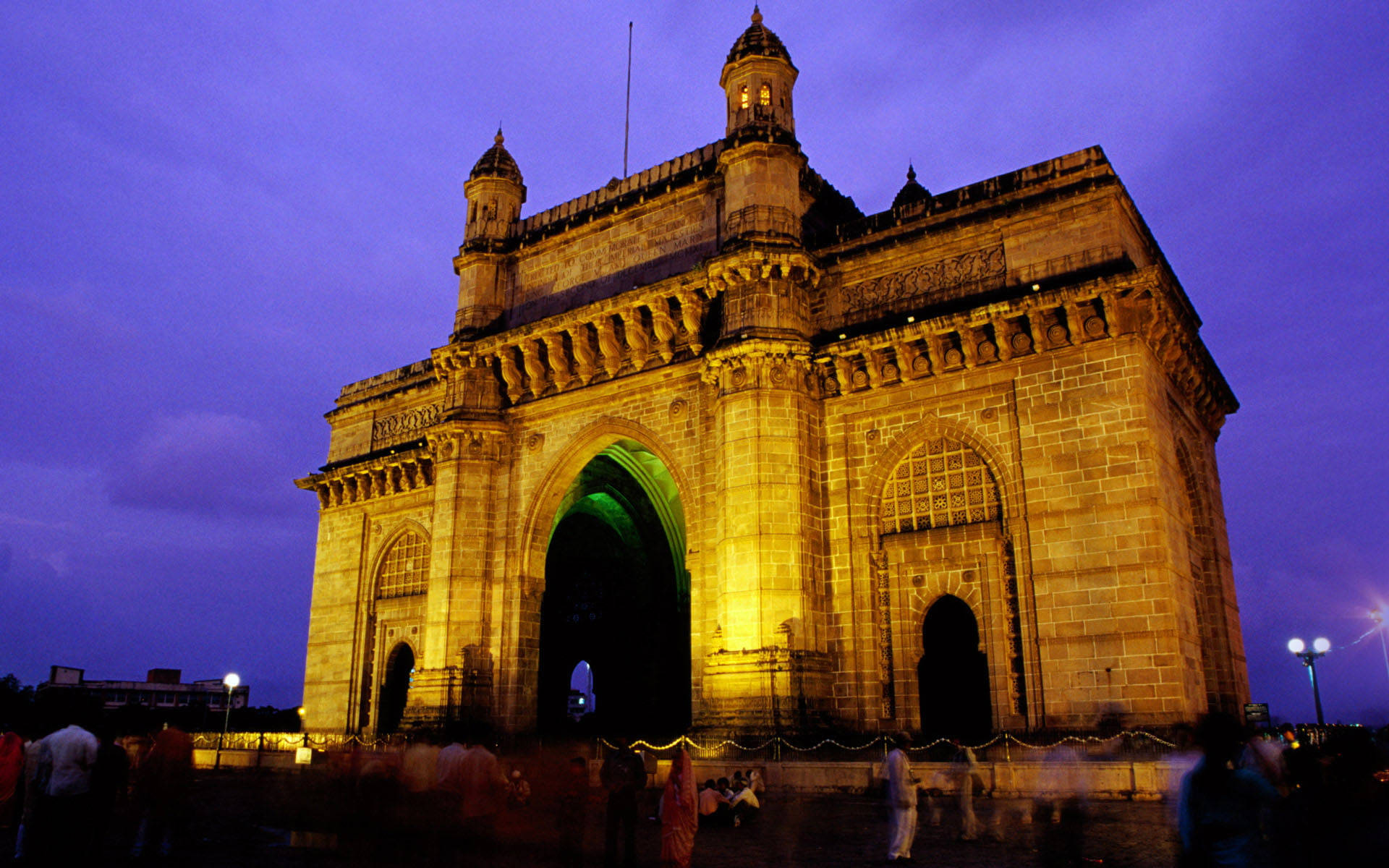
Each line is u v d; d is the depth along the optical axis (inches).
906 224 1359.5
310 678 1996.8
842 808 941.8
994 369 1212.5
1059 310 1161.4
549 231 1686.8
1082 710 1059.3
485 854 604.1
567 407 1569.9
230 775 1504.7
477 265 1722.4
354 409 2148.1
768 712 1159.0
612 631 2025.1
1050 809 865.5
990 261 1264.8
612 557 2055.9
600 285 1599.4
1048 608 1106.1
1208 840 299.6
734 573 1236.5
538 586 1568.7
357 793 629.3
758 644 1195.3
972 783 737.0
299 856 659.4
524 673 1525.6
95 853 613.9
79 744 535.5
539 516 1565.0
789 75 1485.0
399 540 1951.3
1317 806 332.8
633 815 599.5
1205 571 1343.5
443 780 611.5
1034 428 1163.3
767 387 1283.2
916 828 791.1
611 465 1795.0
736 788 881.5
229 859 646.5
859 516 1277.1
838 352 1305.4
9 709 741.9
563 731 2037.4
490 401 1653.5
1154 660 1028.5
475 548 1571.1
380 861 607.8
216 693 4284.0
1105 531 1087.6
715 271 1349.7
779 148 1389.0
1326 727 1149.7
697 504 1379.2
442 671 1499.8
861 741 1178.6
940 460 1245.1
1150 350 1155.3
